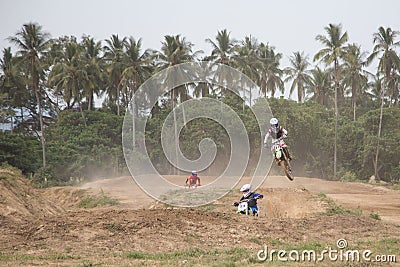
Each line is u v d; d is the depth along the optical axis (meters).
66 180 92.00
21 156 86.44
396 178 103.50
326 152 108.69
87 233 19.64
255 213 26.11
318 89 128.25
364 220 26.67
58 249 17.70
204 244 19.61
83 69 102.00
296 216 30.62
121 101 127.38
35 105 128.75
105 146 99.31
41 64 89.19
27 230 19.77
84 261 15.92
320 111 120.19
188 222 22.16
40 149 94.50
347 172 98.94
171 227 21.20
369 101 135.62
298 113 109.12
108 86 117.31
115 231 20.09
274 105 105.06
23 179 32.12
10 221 22.00
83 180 84.19
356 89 106.25
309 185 65.19
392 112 112.88
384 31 94.44
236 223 22.97
